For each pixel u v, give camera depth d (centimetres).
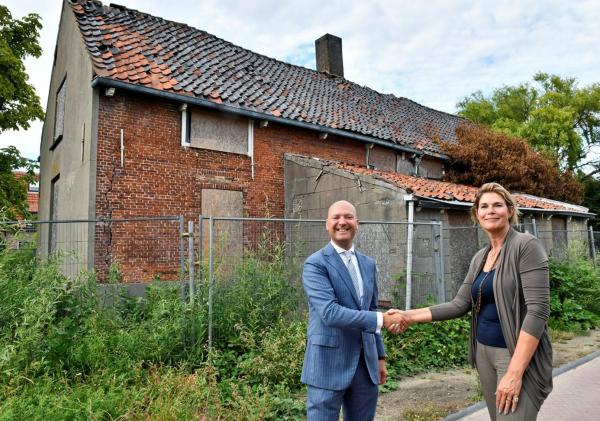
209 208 1052
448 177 1666
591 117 2944
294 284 664
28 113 1655
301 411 454
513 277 246
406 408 471
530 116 2894
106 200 904
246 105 1106
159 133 990
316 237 1006
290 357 527
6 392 394
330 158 1298
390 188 942
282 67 1541
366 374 288
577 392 516
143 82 941
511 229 269
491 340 256
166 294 616
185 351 541
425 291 872
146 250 941
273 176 1174
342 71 1909
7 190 1712
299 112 1231
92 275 596
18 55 1689
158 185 977
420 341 656
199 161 1045
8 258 562
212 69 1197
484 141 1691
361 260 312
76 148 1003
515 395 228
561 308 916
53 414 368
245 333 559
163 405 407
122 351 509
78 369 473
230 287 612
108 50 1001
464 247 1064
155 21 1266
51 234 1265
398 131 1563
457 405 477
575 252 1130
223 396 470
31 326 468
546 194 1808
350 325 264
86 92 952
